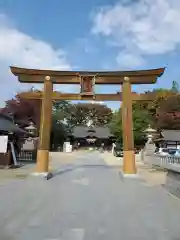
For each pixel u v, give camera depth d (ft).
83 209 29.63
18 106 177.58
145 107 204.03
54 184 49.47
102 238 20.06
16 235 20.63
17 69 62.64
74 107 296.10
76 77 63.62
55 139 230.68
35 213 27.61
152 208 30.48
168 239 20.01
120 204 32.58
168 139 144.66
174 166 38.68
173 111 189.37
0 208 29.78
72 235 20.70
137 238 20.15
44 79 63.16
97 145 274.16
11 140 92.48
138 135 171.01
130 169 59.47
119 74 63.26
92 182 52.75
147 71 62.39
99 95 63.77
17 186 46.47
